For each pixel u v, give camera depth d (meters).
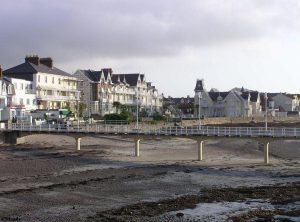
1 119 91.00
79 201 36.12
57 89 112.31
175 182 45.62
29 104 102.19
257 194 38.97
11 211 32.50
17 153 63.81
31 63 108.88
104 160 60.78
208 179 47.69
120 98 140.38
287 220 30.19
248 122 141.75
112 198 37.59
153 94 161.12
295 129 60.59
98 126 77.62
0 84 92.25
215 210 33.16
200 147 63.97
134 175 49.38
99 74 130.88
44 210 32.94
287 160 64.94
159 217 31.00
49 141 78.50
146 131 68.62
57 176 47.53
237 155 70.00
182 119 127.06
